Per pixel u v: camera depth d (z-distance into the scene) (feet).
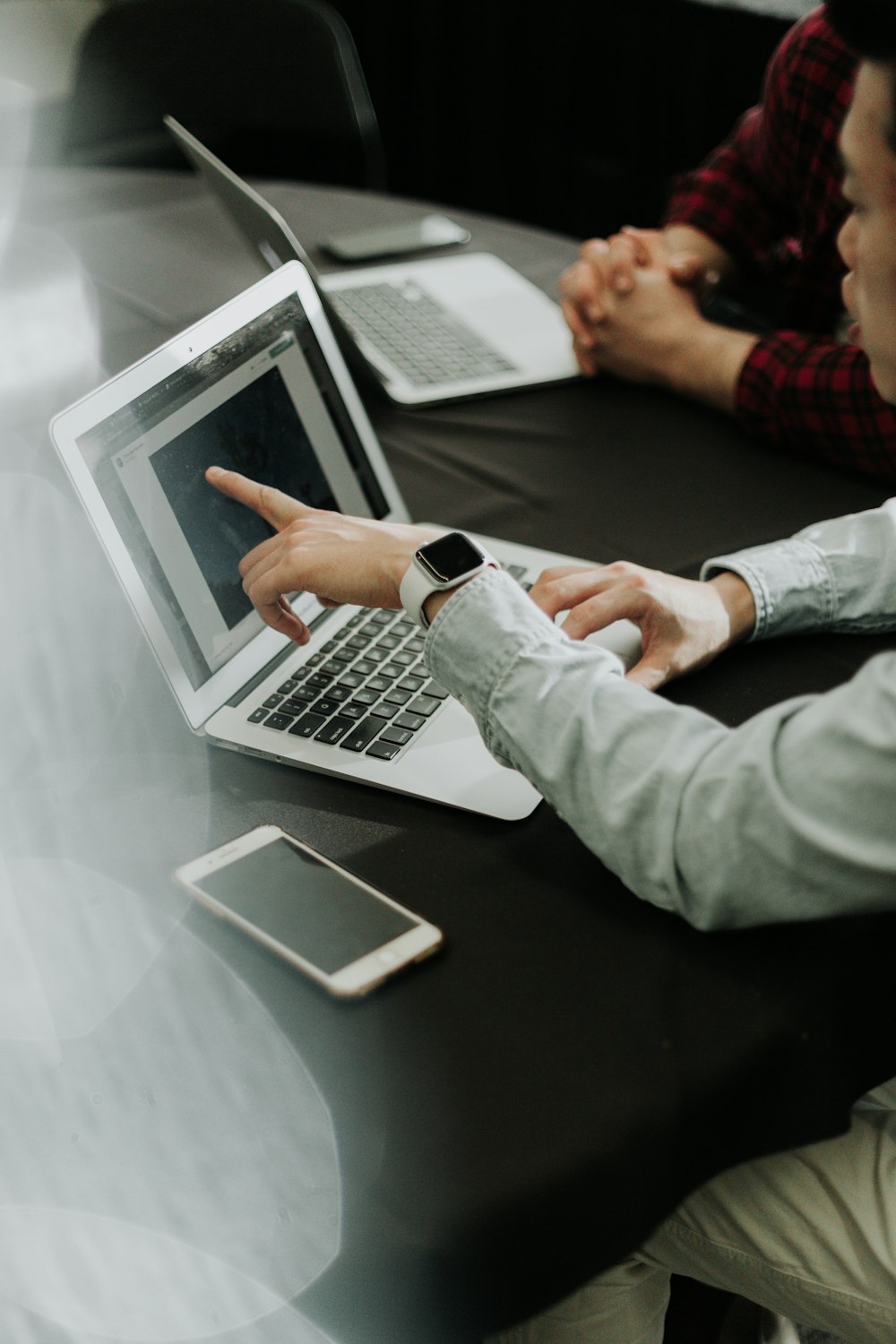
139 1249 1.80
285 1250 1.74
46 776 2.53
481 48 10.15
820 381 3.62
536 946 2.10
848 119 1.75
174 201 5.47
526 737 2.18
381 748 2.55
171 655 2.59
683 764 2.03
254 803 2.46
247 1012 1.98
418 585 2.34
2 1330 1.83
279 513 2.65
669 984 2.02
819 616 2.90
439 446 3.87
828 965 2.05
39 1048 1.94
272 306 3.04
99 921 2.15
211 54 6.37
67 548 3.07
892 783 1.79
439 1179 1.73
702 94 8.70
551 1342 2.76
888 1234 2.43
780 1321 3.35
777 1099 2.02
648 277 4.09
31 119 6.38
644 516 3.48
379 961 2.01
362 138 6.52
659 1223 1.94
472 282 4.85
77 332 4.12
